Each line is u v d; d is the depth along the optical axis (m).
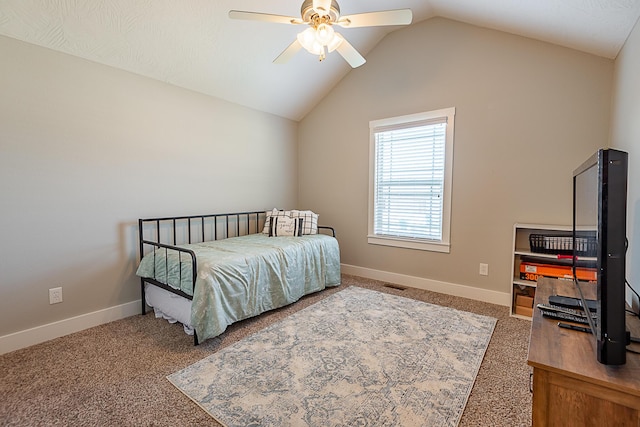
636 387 0.86
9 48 2.03
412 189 3.51
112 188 2.59
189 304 2.31
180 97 3.05
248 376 1.80
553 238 2.61
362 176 3.90
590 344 1.10
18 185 2.11
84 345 2.17
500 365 1.91
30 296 2.18
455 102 3.15
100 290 2.54
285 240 3.24
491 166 2.98
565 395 0.97
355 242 4.03
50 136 2.23
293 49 2.20
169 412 1.51
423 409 1.53
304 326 2.47
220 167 3.47
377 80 3.70
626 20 1.78
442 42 3.20
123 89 2.62
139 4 2.20
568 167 2.62
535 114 2.74
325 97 4.19
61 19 2.07
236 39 2.80
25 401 1.58
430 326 2.46
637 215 1.59
